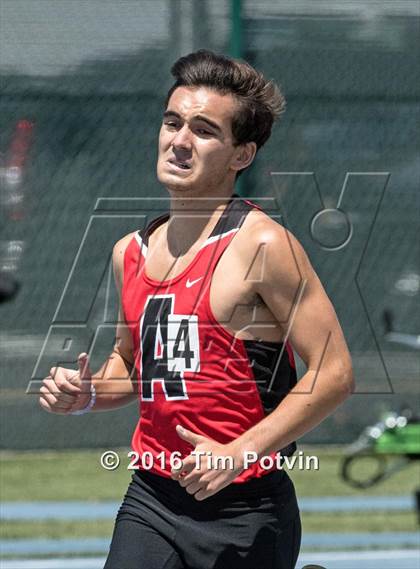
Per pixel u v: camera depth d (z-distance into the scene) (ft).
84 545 79.92
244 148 36.88
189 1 103.71
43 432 103.65
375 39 106.11
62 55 103.35
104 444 104.68
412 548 79.97
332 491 97.50
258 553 35.63
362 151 106.42
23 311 100.99
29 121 102.94
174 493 35.99
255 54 104.99
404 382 105.60
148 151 103.86
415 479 103.14
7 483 96.48
